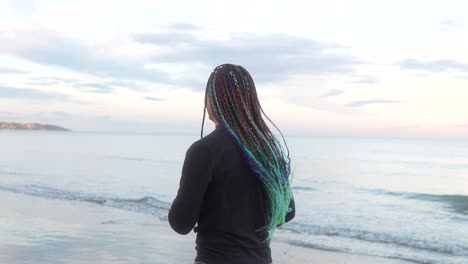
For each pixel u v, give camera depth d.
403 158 52.44
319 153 65.25
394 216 14.46
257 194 1.81
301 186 23.88
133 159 43.66
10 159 40.16
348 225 12.31
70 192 17.36
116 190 19.77
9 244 7.93
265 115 1.95
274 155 1.82
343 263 7.73
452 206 17.16
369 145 111.94
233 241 1.77
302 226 11.43
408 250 9.12
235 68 1.90
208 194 1.78
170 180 24.92
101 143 95.62
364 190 22.28
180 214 1.74
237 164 1.77
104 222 10.54
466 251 9.06
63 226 9.77
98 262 6.96
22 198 14.69
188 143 97.81
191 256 7.44
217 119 1.83
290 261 7.73
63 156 46.66
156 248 7.94
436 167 38.72
